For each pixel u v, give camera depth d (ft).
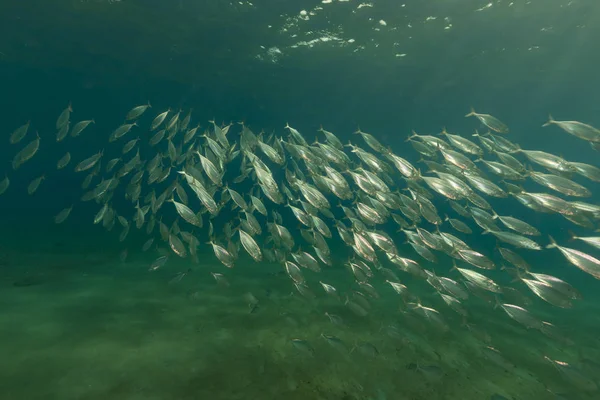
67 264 11.76
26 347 5.63
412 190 7.36
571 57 16.43
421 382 5.53
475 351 6.89
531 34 14.80
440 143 7.18
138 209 8.29
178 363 5.56
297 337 6.93
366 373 5.70
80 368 5.18
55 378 4.88
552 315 9.93
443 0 13.23
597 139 5.27
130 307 8.00
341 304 9.20
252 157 6.72
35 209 31.37
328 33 16.44
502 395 5.42
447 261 17.79
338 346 5.77
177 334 6.66
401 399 5.08
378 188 7.11
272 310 8.40
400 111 27.45
